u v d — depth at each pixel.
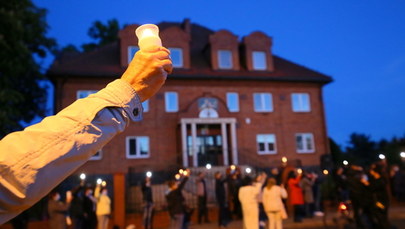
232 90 25.28
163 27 30.48
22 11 17.55
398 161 33.88
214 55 25.81
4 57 16.17
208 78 24.59
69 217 10.68
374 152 55.03
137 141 23.02
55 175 0.69
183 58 25.16
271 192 9.73
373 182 10.02
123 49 23.94
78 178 19.62
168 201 10.80
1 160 0.67
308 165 25.48
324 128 26.34
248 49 26.59
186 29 29.50
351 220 10.42
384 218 9.88
